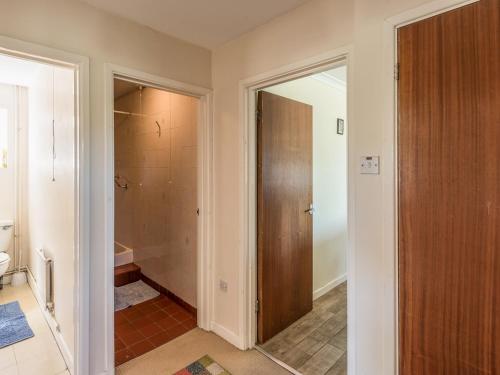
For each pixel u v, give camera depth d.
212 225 2.41
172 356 2.12
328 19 1.65
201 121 2.39
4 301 2.95
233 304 2.27
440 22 1.21
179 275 2.94
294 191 2.55
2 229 3.21
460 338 1.17
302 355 2.14
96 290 1.78
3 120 3.37
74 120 1.73
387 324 1.38
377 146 1.41
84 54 1.72
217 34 2.12
